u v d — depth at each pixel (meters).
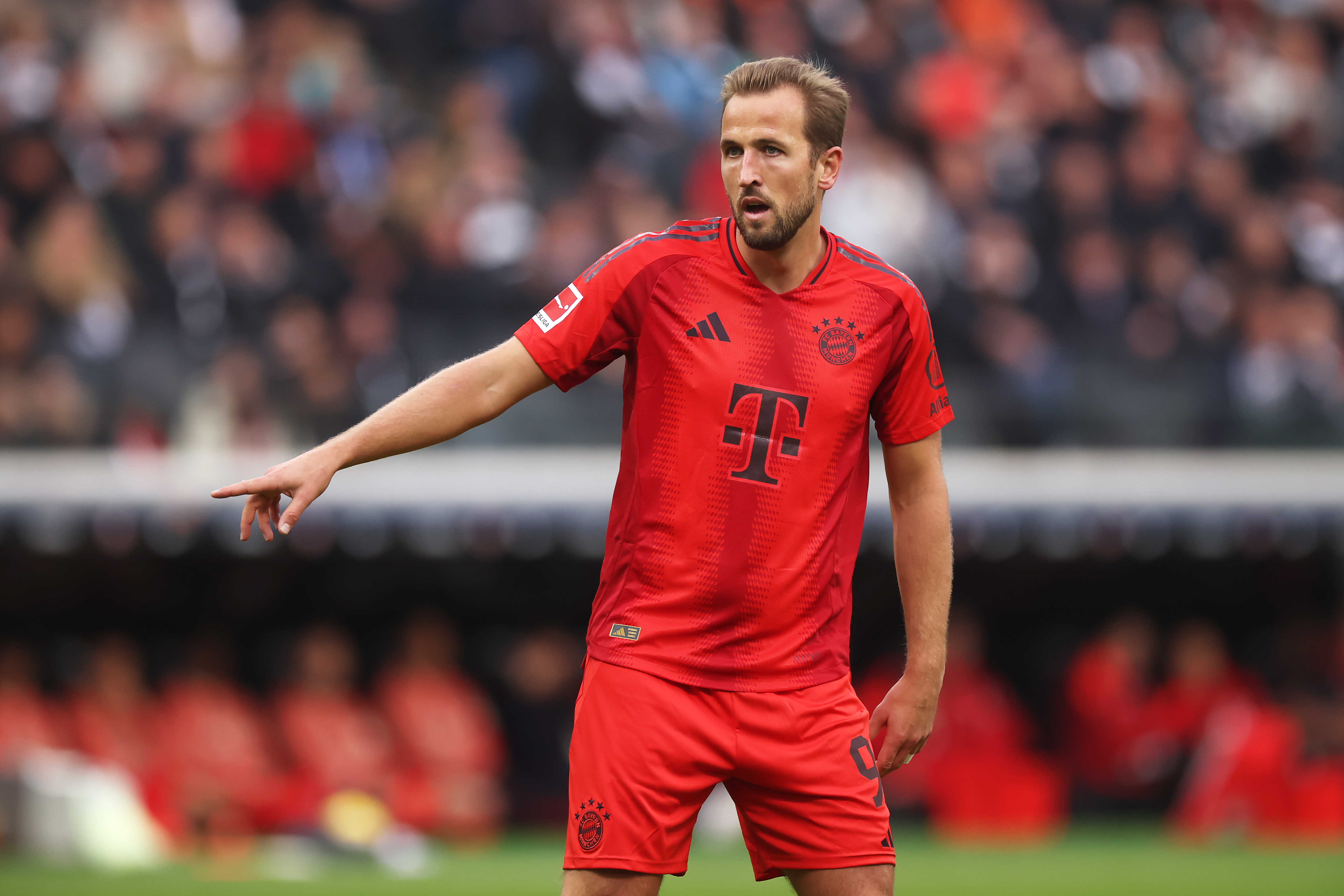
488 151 45.56
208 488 35.94
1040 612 46.00
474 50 50.50
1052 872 32.03
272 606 41.34
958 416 42.06
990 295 45.06
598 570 42.19
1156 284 48.22
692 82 50.50
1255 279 49.75
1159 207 50.56
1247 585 45.62
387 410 11.87
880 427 13.05
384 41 49.81
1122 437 42.56
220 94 45.59
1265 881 30.58
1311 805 41.03
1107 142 52.62
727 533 12.13
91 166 42.62
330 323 40.12
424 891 27.45
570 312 12.29
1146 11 58.78
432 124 48.19
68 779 32.44
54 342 37.66
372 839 33.25
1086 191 50.25
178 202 41.12
